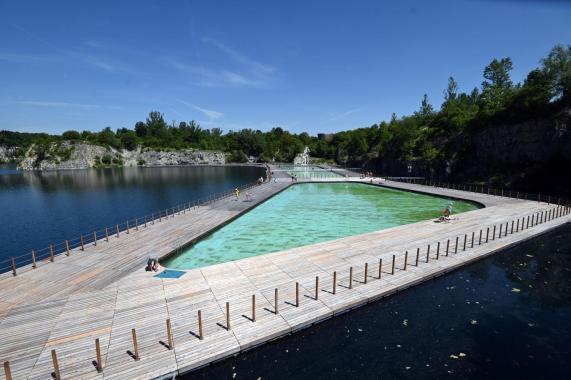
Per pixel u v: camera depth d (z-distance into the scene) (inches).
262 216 1350.9
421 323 533.0
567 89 1905.8
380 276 644.7
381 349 469.7
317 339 487.8
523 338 498.0
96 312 509.0
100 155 5753.0
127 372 383.6
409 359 450.0
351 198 1809.8
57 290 584.4
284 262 724.7
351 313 550.0
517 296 623.2
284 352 458.3
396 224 1223.5
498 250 825.5
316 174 3380.9
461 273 718.5
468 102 4284.0
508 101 2416.3
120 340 439.8
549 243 908.6
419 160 3004.4
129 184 3065.9
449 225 1043.3
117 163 5871.1
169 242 886.4
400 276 657.6
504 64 3277.6
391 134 4190.5
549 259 799.7
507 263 775.7
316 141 6678.2
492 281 684.1
